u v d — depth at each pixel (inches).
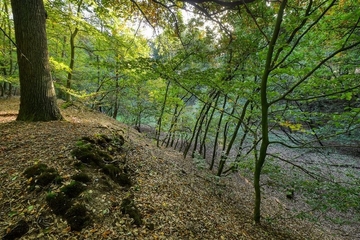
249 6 253.3
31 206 110.7
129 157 199.5
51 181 124.5
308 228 261.6
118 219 117.3
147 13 344.5
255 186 201.2
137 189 154.9
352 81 208.4
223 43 312.3
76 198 117.1
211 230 148.1
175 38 364.5
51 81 253.3
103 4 326.6
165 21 343.9
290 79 286.8
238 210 233.6
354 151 500.1
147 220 126.9
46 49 243.6
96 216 113.4
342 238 255.1
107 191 133.9
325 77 250.5
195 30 335.0
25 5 221.1
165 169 234.5
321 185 236.5
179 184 209.5
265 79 177.2
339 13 168.2
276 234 200.5
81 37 493.7
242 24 288.7
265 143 187.2
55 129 215.8
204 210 178.7
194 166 379.6
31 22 226.8
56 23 379.9
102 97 504.7
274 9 241.6
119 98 531.5
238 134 503.2
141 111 539.5
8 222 102.2
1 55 363.3
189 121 531.2
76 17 345.4
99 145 181.5
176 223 136.4
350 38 157.6
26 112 240.1
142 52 430.0
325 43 208.5
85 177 132.5
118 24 378.6
